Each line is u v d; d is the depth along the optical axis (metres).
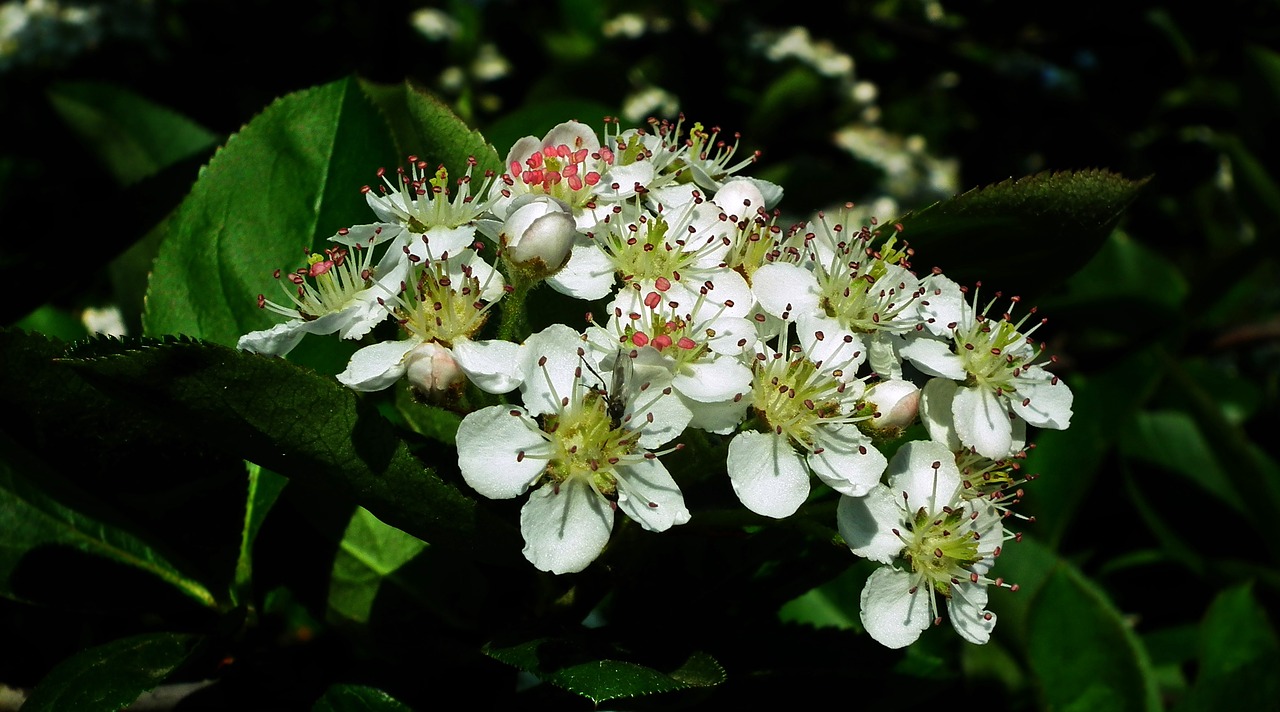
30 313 0.12
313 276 0.10
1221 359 0.23
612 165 0.10
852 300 0.10
